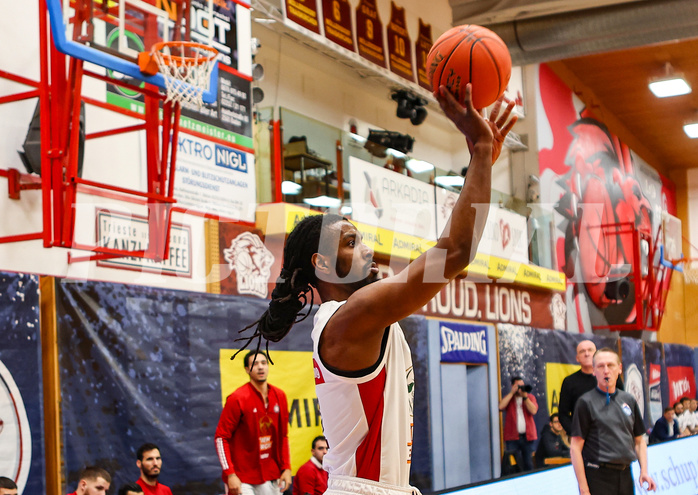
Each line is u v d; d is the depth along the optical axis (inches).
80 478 151.9
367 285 56.3
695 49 461.7
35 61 162.2
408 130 363.9
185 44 163.9
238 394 185.6
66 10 143.0
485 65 59.0
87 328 158.4
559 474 226.4
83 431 154.3
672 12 319.6
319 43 281.0
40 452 145.9
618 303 367.9
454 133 404.5
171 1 171.8
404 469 57.0
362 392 55.2
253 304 195.5
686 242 378.9
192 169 186.4
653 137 626.5
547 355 342.6
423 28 354.0
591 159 496.1
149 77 158.4
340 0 294.7
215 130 196.1
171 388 174.6
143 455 164.2
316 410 216.2
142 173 177.2
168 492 169.5
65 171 150.0
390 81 329.1
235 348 190.4
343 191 228.5
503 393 315.0
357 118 326.6
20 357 144.8
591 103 524.7
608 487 182.7
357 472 56.0
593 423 184.4
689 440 304.7
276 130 219.0
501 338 317.1
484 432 302.4
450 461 277.9
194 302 181.8
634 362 393.1
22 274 146.9
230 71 204.8
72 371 154.2
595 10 339.0
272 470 190.7
